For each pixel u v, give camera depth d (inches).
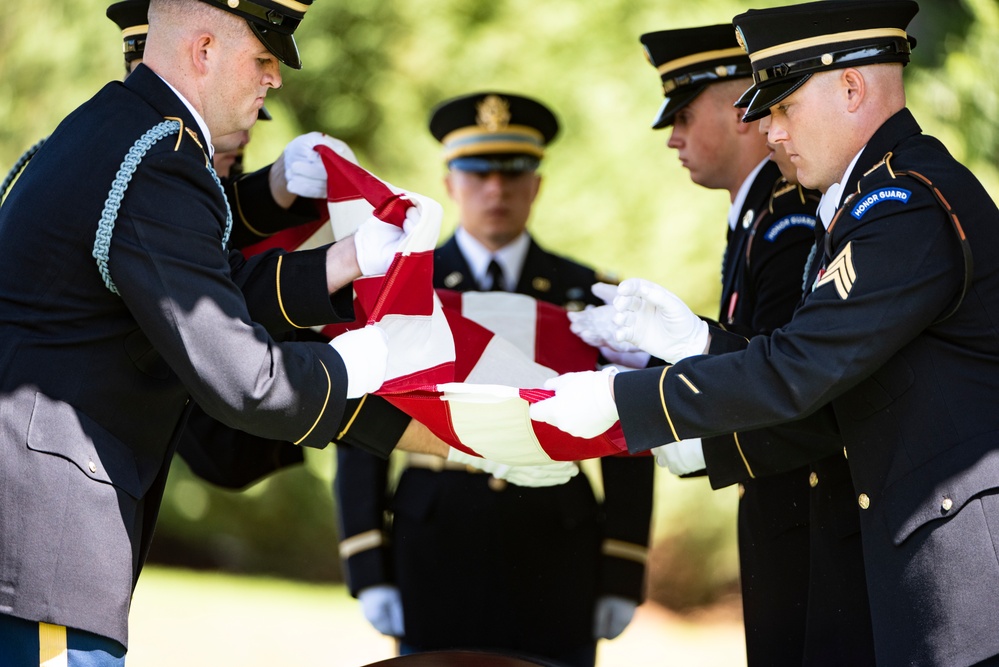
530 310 446.9
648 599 1030.4
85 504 309.7
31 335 312.3
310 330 427.5
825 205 347.9
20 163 369.1
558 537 478.6
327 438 332.2
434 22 985.5
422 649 482.6
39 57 956.0
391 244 348.2
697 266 958.4
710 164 439.2
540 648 475.2
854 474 334.6
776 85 337.7
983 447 312.2
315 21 997.8
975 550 307.4
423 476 489.4
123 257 311.4
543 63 967.6
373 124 999.6
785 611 398.6
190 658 832.3
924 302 313.3
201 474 481.1
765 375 323.3
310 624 928.3
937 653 308.7
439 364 383.2
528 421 356.2
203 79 333.4
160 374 332.2
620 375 339.9
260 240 422.3
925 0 924.6
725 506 1014.4
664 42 439.8
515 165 526.3
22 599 300.0
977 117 892.0
